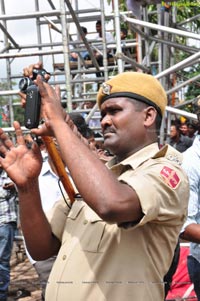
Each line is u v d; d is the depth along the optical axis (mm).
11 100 6805
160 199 1568
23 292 5516
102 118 1858
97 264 1688
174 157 1748
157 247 1684
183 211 1692
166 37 6020
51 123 1579
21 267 6664
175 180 1631
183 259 3605
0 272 5156
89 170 1476
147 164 1701
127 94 1770
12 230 5281
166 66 6602
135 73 1812
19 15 4387
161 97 1816
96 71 6266
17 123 1826
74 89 7750
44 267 3443
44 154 3621
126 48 7289
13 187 5219
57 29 6812
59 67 7395
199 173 2863
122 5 7125
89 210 1834
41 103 1612
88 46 5371
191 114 4223
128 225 1570
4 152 1831
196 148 2930
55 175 3570
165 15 5938
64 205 2039
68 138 1540
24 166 1816
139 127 1778
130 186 1529
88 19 6121
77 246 1771
